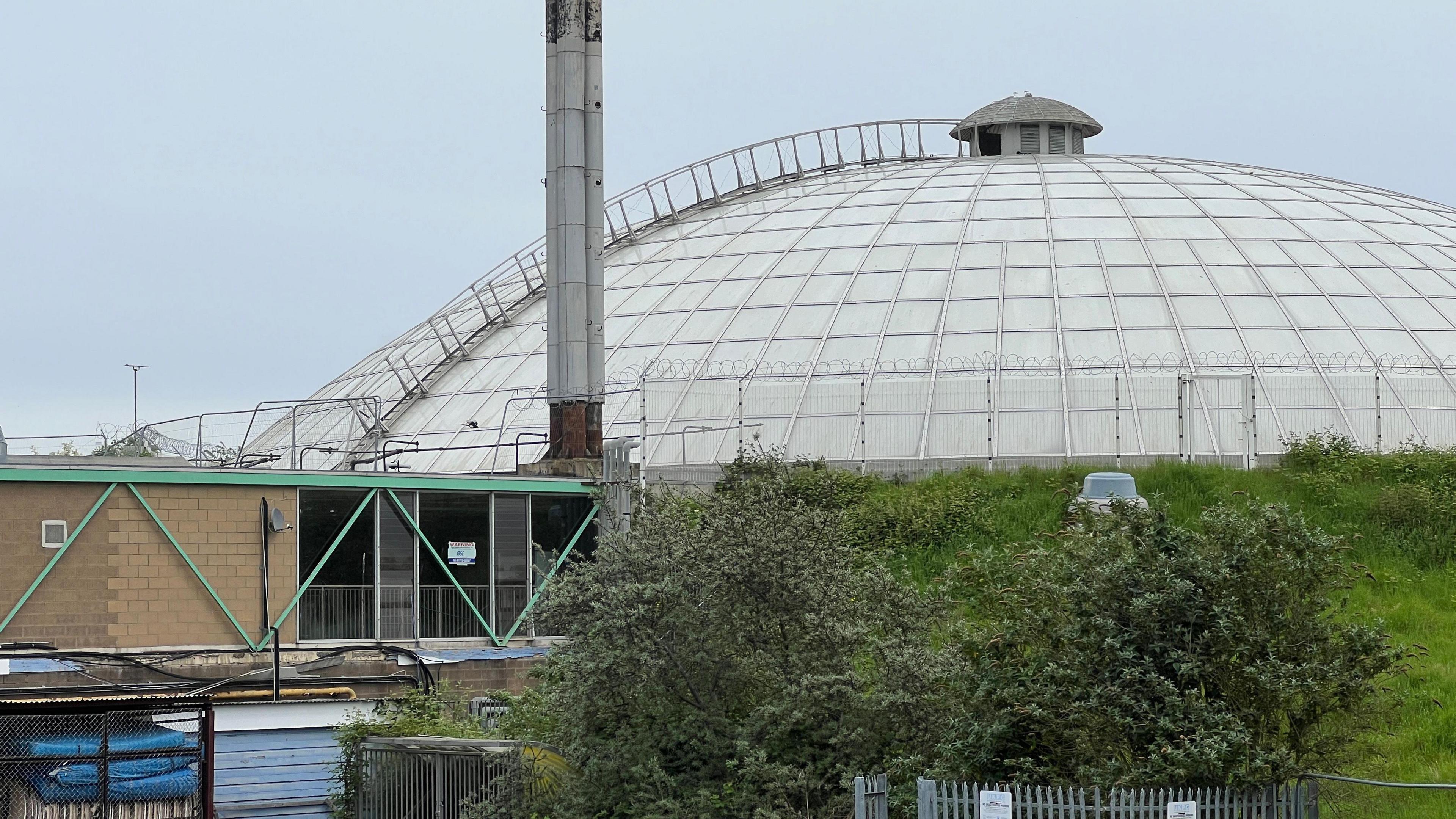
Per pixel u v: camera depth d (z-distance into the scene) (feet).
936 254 282.36
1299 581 104.63
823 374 254.47
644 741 113.91
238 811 127.95
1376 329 261.85
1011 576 121.80
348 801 131.75
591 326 192.95
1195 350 253.85
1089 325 259.39
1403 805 112.98
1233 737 97.25
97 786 113.80
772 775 109.50
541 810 116.78
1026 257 278.87
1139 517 108.68
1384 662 103.81
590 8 197.36
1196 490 215.51
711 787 112.88
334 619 158.30
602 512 171.94
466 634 164.66
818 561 119.34
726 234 310.45
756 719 113.19
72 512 147.95
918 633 120.78
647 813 110.63
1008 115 358.02
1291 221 295.69
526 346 293.64
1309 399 245.45
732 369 259.80
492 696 146.41
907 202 307.99
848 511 213.25
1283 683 98.89
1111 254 279.08
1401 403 245.86
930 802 100.32
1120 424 240.73
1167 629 104.12
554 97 195.83
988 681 107.76
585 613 119.65
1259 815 99.50
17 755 113.29
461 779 124.26
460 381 291.79
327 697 147.02
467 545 165.89
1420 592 182.91
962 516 209.05
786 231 302.66
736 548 117.50
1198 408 242.37
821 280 279.28
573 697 115.44
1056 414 242.78
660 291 290.35
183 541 152.05
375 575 160.97
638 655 113.29
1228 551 105.50
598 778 114.01
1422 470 215.92
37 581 145.89
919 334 260.62
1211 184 316.19
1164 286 269.64
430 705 140.67
